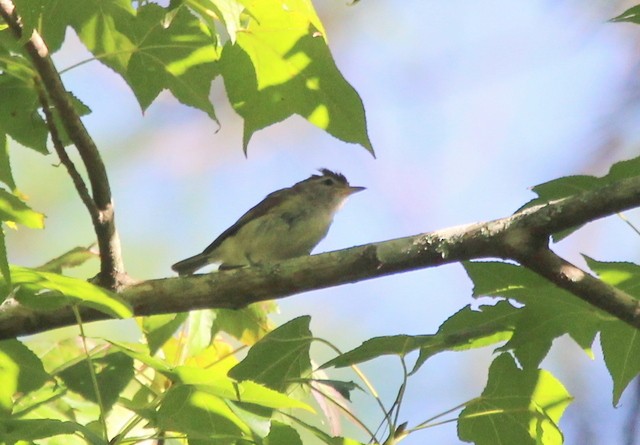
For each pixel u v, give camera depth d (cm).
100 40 810
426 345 682
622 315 720
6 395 629
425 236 781
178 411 641
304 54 793
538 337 738
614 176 782
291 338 748
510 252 742
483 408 739
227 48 802
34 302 622
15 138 829
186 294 827
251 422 625
